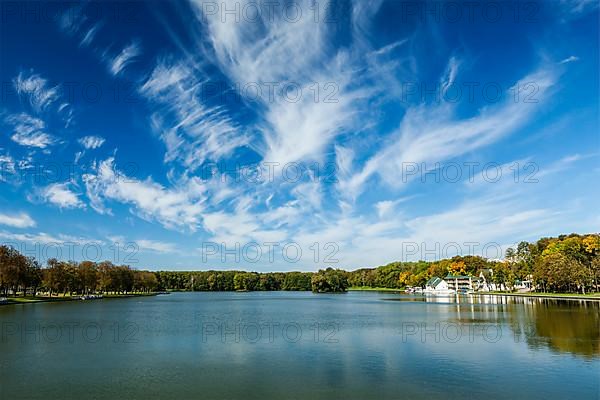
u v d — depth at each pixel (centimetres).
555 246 17550
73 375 3303
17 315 8912
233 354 4134
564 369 3344
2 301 12712
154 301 16612
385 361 3738
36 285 15475
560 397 2659
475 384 2959
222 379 3158
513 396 2683
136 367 3559
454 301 14388
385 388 2894
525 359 3728
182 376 3253
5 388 2952
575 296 13588
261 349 4422
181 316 8775
